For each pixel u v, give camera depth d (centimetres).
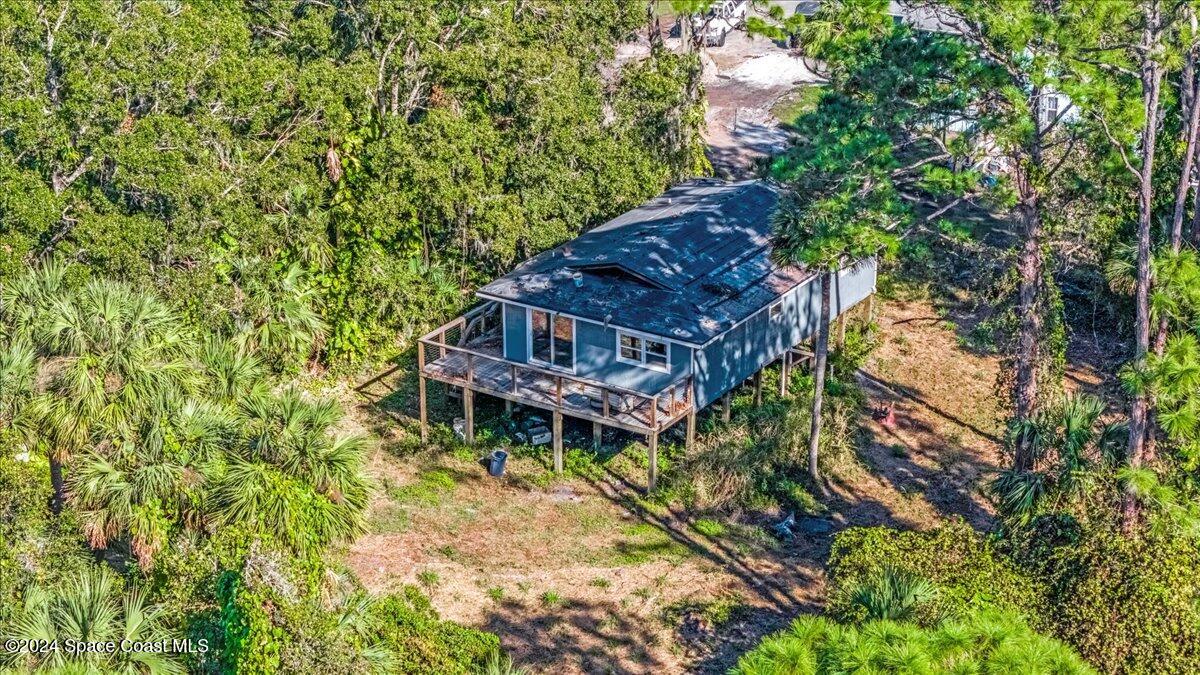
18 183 2784
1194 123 2406
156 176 2877
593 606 2642
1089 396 2883
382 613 2300
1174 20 2372
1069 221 3566
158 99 3066
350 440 2325
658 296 3084
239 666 1927
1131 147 2627
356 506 2316
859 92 2891
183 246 2970
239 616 1955
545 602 2648
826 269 2794
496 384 3131
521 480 3080
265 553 2036
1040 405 2945
